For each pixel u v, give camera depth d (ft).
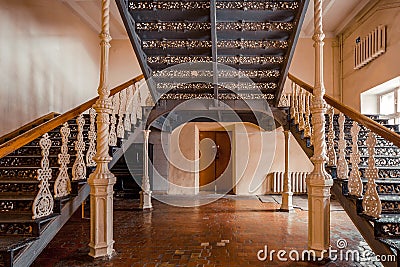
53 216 10.26
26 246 9.06
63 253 11.75
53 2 20.70
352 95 25.66
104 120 11.18
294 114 17.76
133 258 11.18
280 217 18.38
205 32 14.52
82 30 25.23
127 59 29.60
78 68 24.44
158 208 21.44
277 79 17.48
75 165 12.11
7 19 16.03
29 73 17.93
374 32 21.31
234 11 13.39
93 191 11.05
